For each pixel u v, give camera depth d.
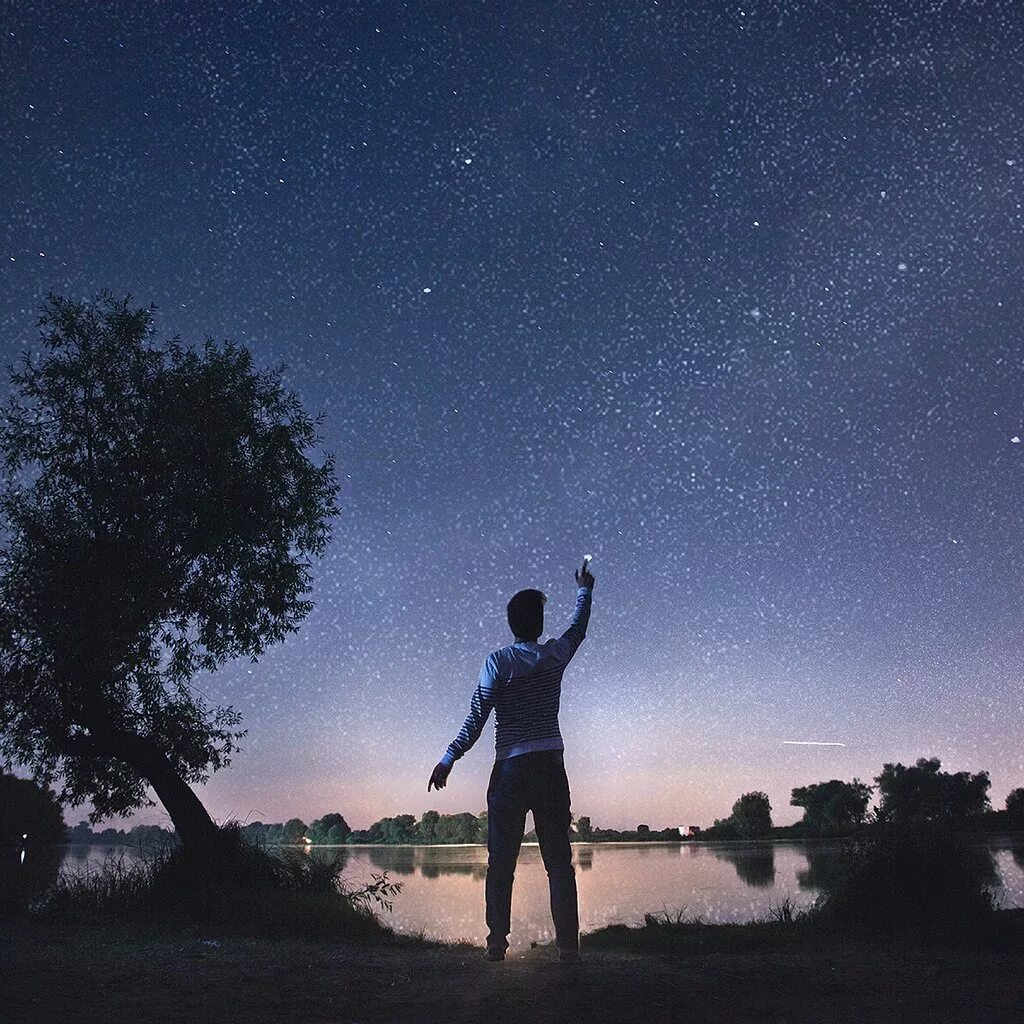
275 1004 3.21
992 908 7.25
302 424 11.88
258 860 9.37
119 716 10.96
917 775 23.62
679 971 4.05
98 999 3.30
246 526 10.86
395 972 4.04
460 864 26.14
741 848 38.81
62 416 10.98
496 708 4.49
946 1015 3.08
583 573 5.06
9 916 7.93
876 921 7.11
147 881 8.85
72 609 10.09
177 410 10.83
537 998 3.32
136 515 10.38
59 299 11.31
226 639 10.80
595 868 24.16
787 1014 3.09
